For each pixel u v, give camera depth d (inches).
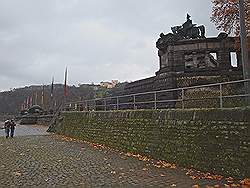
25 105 4623.5
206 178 512.7
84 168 631.2
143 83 1433.3
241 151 495.8
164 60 1341.0
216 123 554.3
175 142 663.1
